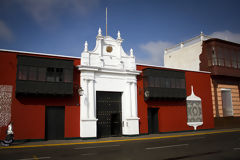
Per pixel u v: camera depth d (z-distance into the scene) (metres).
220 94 28.58
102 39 21.19
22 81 16.73
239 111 30.12
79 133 18.88
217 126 27.42
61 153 11.44
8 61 17.14
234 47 30.06
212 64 28.14
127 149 12.51
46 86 17.38
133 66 22.30
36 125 17.41
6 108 16.59
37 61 17.48
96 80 20.28
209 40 28.66
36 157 10.36
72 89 18.28
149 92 22.12
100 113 20.42
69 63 18.59
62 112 18.77
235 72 29.16
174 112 24.55
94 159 9.65
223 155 10.28
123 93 21.67
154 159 9.51
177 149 12.22
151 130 23.17
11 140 14.77
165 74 23.66
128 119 20.92
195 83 26.55
